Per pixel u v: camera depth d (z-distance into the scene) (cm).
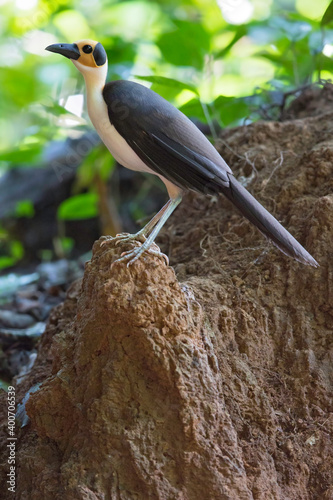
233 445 452
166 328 457
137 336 455
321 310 558
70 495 432
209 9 1301
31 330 890
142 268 468
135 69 1184
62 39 1327
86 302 493
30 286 1111
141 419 448
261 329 543
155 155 481
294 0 1307
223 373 499
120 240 493
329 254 564
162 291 465
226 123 1030
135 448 439
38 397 486
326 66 990
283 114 911
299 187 641
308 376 525
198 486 439
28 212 1421
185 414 440
